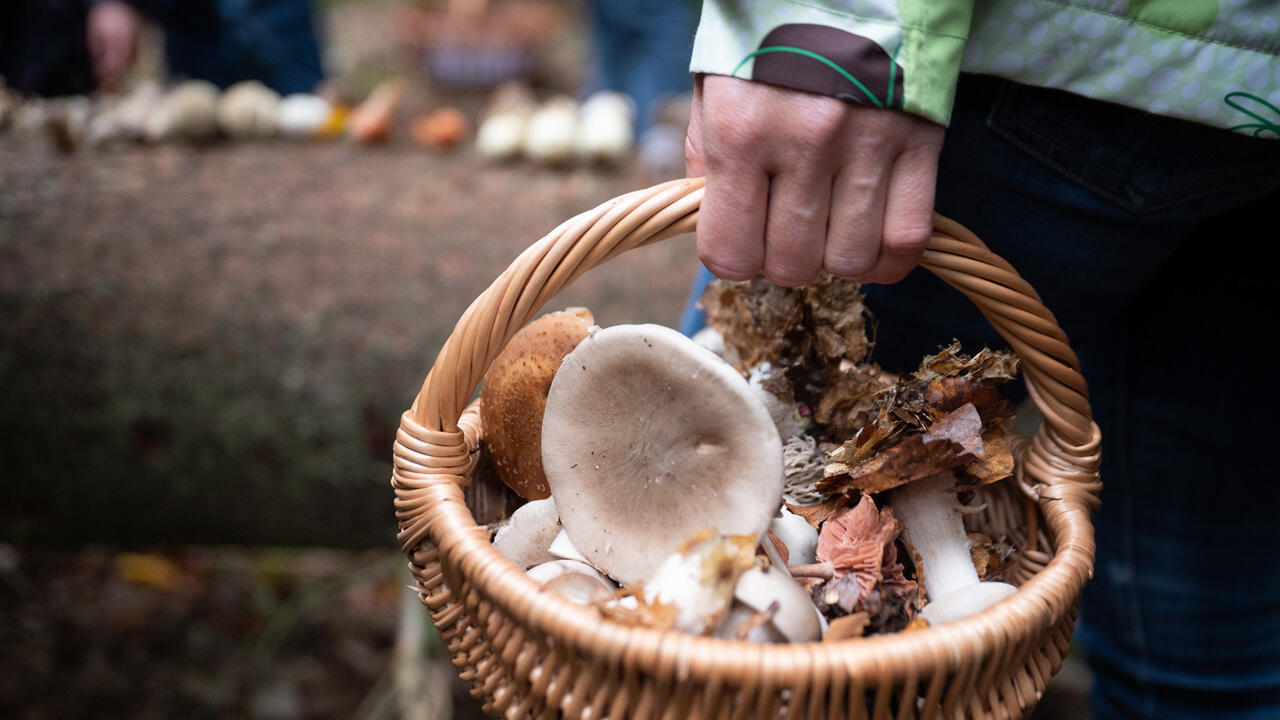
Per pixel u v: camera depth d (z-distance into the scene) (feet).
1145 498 2.38
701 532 1.75
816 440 2.14
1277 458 2.24
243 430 3.51
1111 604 2.46
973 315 2.13
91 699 3.47
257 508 3.70
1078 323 2.21
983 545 2.03
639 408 1.84
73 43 4.63
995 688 1.69
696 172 1.84
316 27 5.64
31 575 4.03
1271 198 2.14
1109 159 1.89
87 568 4.11
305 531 3.81
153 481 3.62
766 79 1.67
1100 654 2.53
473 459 2.07
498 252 3.94
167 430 3.52
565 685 1.67
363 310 3.59
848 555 1.90
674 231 1.82
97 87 5.15
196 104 4.77
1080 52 1.76
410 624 3.65
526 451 2.03
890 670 1.60
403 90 7.44
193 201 4.13
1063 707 3.46
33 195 4.03
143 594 4.01
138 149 4.66
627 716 1.65
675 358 1.79
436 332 3.53
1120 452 2.39
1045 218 1.99
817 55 1.66
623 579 1.85
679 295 3.82
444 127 5.15
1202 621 2.38
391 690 3.49
